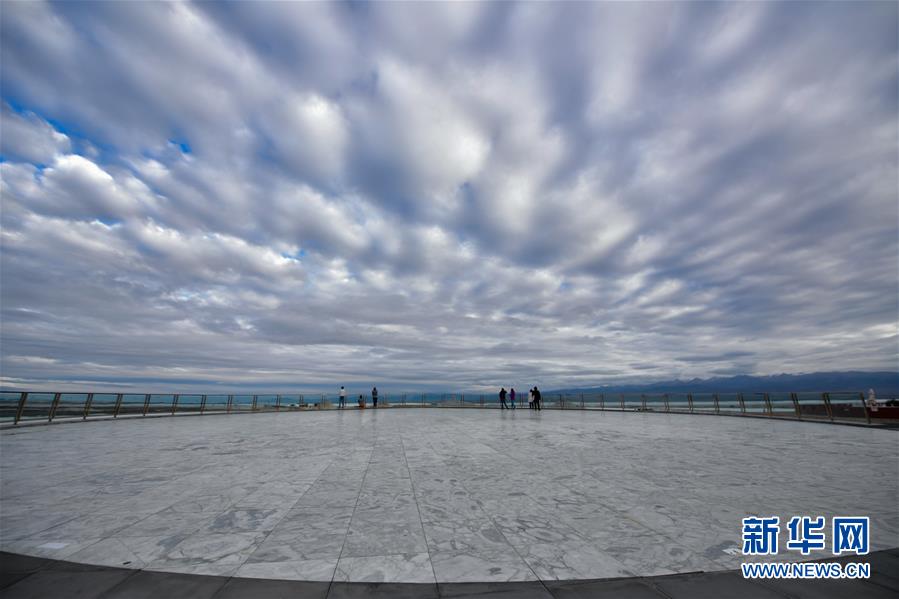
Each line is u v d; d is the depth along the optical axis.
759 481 7.38
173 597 3.31
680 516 5.42
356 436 14.78
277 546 4.40
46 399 19.78
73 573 3.74
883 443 12.62
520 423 20.98
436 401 44.38
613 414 29.61
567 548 4.36
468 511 5.63
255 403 32.91
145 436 14.77
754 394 24.70
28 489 6.86
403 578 3.66
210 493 6.58
